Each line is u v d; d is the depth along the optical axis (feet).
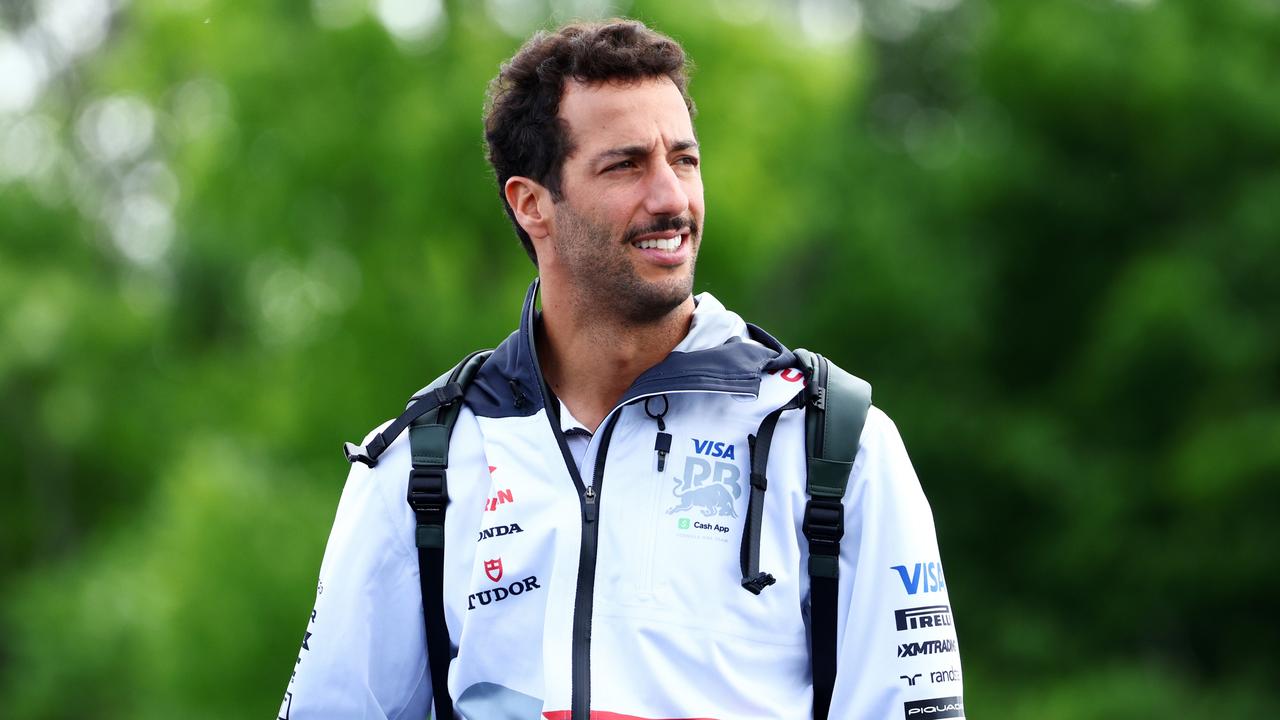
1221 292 159.84
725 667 24.88
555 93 26.45
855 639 25.53
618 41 26.37
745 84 158.40
